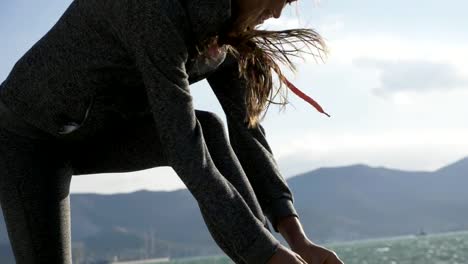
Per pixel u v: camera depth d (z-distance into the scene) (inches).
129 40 76.2
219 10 75.9
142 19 73.5
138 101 87.1
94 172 94.7
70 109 86.4
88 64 82.7
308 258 83.4
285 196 88.5
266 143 92.0
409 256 2888.8
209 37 79.2
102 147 92.3
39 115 87.7
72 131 88.4
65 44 84.4
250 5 78.4
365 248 5418.3
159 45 73.2
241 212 71.1
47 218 90.1
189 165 71.9
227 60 89.2
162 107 73.6
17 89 88.3
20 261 91.1
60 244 91.3
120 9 75.9
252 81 88.0
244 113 90.5
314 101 89.0
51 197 90.7
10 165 89.9
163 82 73.7
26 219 89.6
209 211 71.2
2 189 90.7
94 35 81.6
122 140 90.8
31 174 90.0
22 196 89.7
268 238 70.9
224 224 70.7
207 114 84.5
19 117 89.0
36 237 89.7
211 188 71.3
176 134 72.9
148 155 90.0
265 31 83.3
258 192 89.0
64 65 84.4
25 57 88.7
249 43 84.3
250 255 70.5
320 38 84.8
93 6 80.5
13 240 91.4
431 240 6845.5
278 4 79.8
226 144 83.7
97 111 86.4
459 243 4628.4
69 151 92.9
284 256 70.1
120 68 82.0
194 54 80.1
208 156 73.8
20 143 90.3
